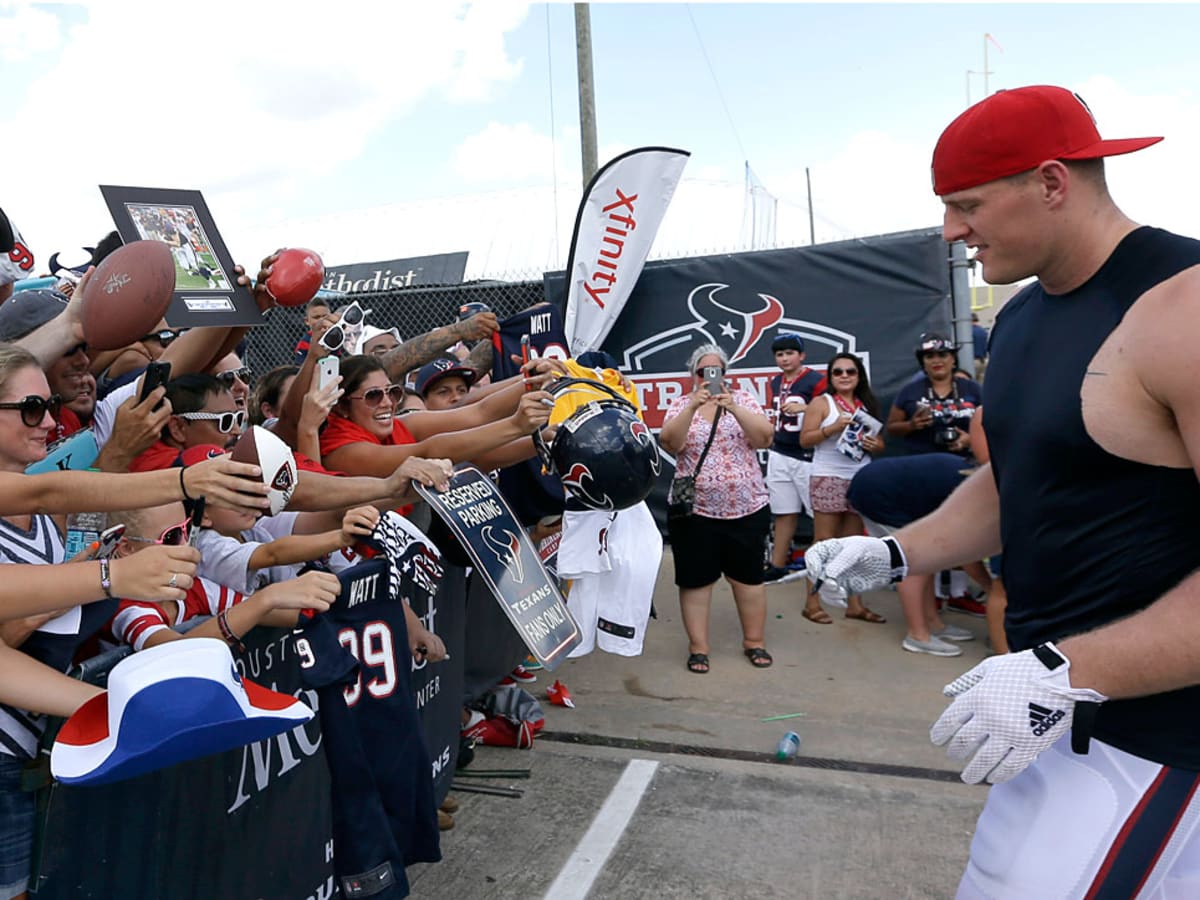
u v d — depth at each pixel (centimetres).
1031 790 161
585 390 292
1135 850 149
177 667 144
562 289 791
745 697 462
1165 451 139
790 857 308
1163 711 146
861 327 719
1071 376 149
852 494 516
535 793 357
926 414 564
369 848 219
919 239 698
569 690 474
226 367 340
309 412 276
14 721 166
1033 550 160
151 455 242
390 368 400
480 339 438
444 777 323
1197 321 130
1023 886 157
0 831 164
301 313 820
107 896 169
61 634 171
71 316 220
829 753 393
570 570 412
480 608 374
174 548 153
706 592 504
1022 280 157
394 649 239
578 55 1002
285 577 253
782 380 706
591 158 1015
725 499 495
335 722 215
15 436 176
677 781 367
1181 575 142
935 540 195
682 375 767
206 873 193
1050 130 145
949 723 152
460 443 290
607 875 299
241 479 165
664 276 764
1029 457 157
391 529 263
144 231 228
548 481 409
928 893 286
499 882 295
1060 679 141
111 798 169
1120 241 147
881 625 575
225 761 197
